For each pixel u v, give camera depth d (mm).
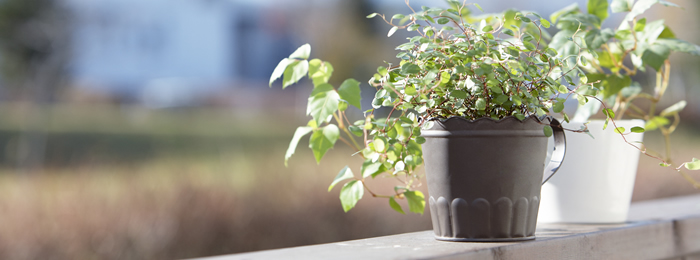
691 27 11289
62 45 8359
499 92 1341
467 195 1345
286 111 18016
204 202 3953
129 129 13570
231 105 17984
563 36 1530
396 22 12859
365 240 1408
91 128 12859
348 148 6504
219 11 18172
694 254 1578
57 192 4125
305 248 1355
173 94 17109
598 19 1540
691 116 12125
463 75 1364
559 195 1516
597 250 1410
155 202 3893
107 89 15992
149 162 6582
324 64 1470
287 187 4406
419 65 1386
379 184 4527
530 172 1350
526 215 1352
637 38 1579
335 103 1370
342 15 13500
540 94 1377
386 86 1379
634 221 1523
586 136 1500
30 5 7906
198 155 8398
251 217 3947
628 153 1501
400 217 4160
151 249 3627
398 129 1437
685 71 11617
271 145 10555
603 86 1557
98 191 4156
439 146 1354
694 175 5945
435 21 1414
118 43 11188
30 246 3496
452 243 1353
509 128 1333
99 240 3605
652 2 1528
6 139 8945
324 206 4184
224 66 18406
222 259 1304
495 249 1312
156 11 16203
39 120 8398
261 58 18812
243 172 5078
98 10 9461
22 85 8352
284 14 18594
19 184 4555
